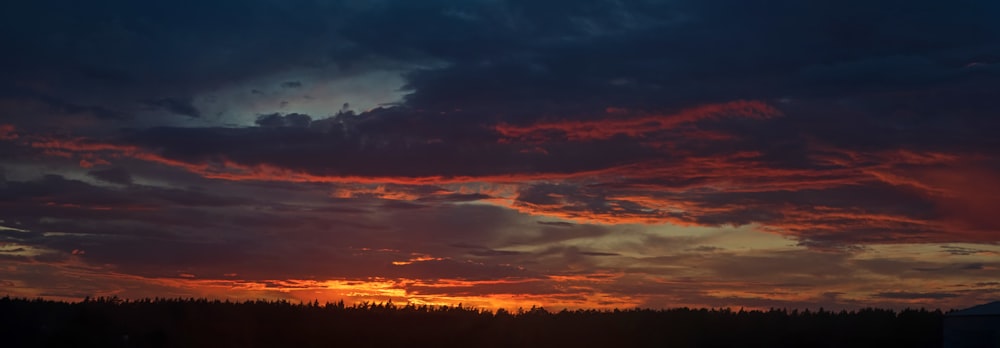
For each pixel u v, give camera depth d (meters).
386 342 52.28
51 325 44.84
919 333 51.56
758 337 53.47
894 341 50.97
